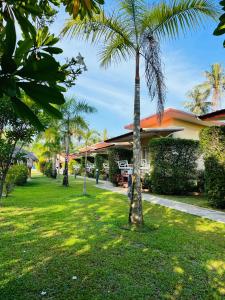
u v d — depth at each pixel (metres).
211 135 9.62
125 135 15.48
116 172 19.86
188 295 3.38
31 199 11.30
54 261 4.34
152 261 4.41
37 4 1.74
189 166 13.90
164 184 13.65
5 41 0.88
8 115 5.13
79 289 3.48
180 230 6.32
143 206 9.95
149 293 3.40
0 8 1.36
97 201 10.88
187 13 6.46
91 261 4.37
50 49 1.16
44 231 6.08
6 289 3.44
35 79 0.89
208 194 9.74
